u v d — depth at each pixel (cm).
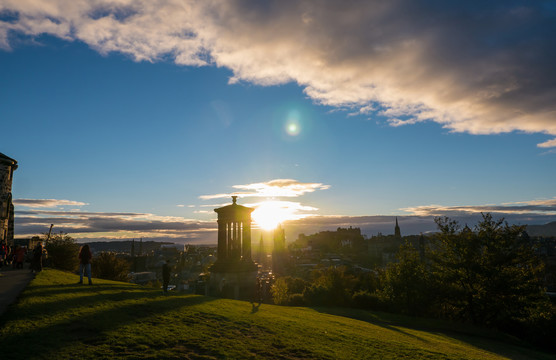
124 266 4116
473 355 1559
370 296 3628
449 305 3616
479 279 3250
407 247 3619
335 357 1109
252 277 3644
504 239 3419
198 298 1980
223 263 3681
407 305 3259
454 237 3562
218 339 1129
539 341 2634
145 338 1040
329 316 2208
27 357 815
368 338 1482
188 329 1191
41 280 1875
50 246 3447
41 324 1040
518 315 3064
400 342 1519
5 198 3797
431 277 3497
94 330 1057
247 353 1041
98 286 1888
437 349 1525
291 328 1435
